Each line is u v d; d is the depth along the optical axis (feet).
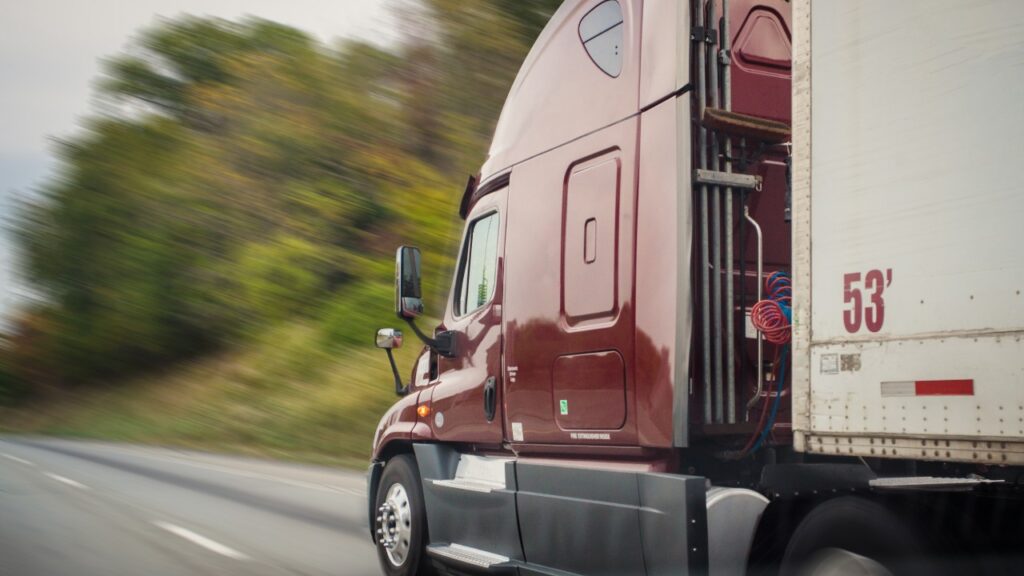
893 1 13.21
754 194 18.33
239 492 47.32
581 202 19.07
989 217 11.78
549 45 21.02
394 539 24.76
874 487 14.34
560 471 18.63
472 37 111.55
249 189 140.26
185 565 27.84
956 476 14.92
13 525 36.42
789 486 16.37
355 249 118.62
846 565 14.12
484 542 21.06
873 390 13.07
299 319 115.03
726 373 17.35
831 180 13.94
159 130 167.63
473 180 23.59
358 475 57.26
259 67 144.46
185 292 148.66
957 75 12.30
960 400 11.94
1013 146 11.61
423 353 25.26
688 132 17.01
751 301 18.08
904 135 12.92
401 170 117.91
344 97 130.21
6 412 181.98
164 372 153.58
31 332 183.83
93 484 52.39
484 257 22.59
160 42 170.40
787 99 18.94
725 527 15.67
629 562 16.81
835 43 14.05
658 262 17.08
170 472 60.39
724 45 18.15
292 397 96.58
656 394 16.84
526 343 20.27
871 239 13.28
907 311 12.68
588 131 19.19
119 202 166.81
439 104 115.65
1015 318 11.41
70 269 173.68
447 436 22.95
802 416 14.12
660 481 16.10
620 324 17.74
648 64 17.90
